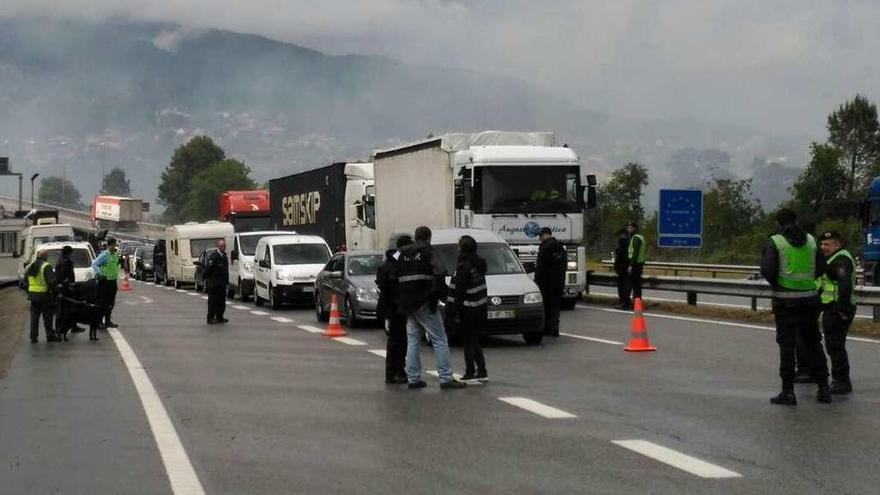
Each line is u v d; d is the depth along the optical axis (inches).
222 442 446.9
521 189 1149.1
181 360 764.6
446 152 1184.8
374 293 1005.2
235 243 1631.4
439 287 596.7
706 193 2600.9
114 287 1086.4
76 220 5585.6
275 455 417.7
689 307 1135.6
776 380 609.9
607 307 1227.9
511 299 796.0
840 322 551.2
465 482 366.6
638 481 364.2
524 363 704.4
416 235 603.5
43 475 389.1
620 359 717.9
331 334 951.6
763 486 354.6
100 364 753.6
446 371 599.5
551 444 431.2
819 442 428.1
